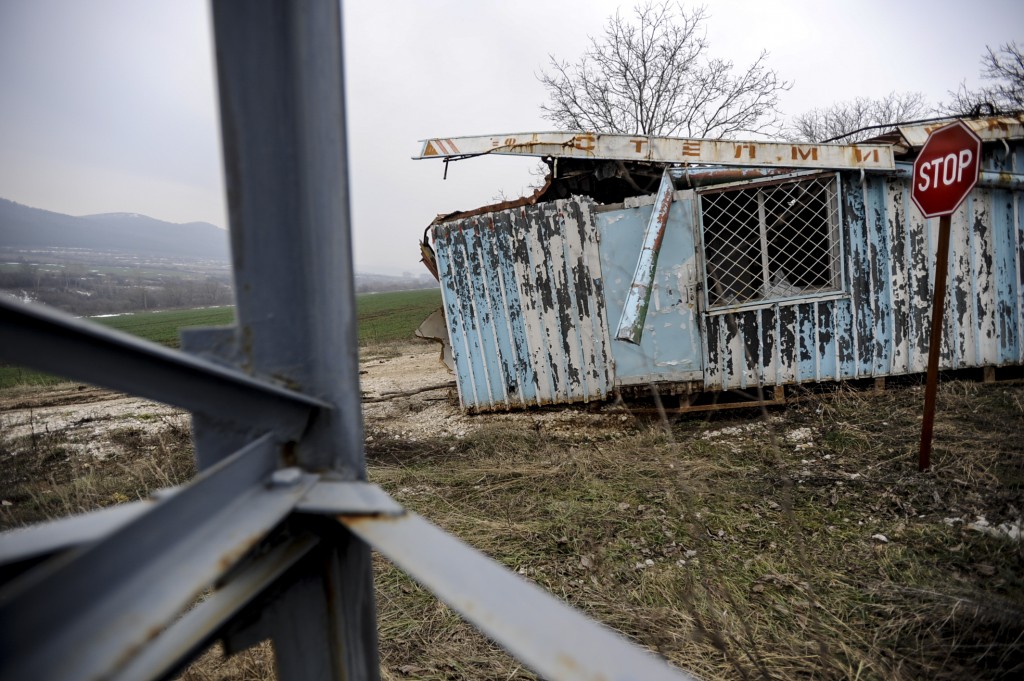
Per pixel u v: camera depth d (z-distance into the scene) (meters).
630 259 6.43
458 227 6.83
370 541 0.66
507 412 7.04
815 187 6.38
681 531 3.51
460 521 3.83
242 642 0.79
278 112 0.79
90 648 0.42
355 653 0.90
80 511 4.29
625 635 2.49
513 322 6.86
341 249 0.80
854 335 6.29
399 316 31.80
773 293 6.43
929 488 3.81
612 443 5.50
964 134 3.66
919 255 6.23
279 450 0.80
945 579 2.81
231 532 0.61
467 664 2.41
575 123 17.41
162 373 0.65
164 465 5.32
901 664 2.19
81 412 8.89
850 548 3.23
